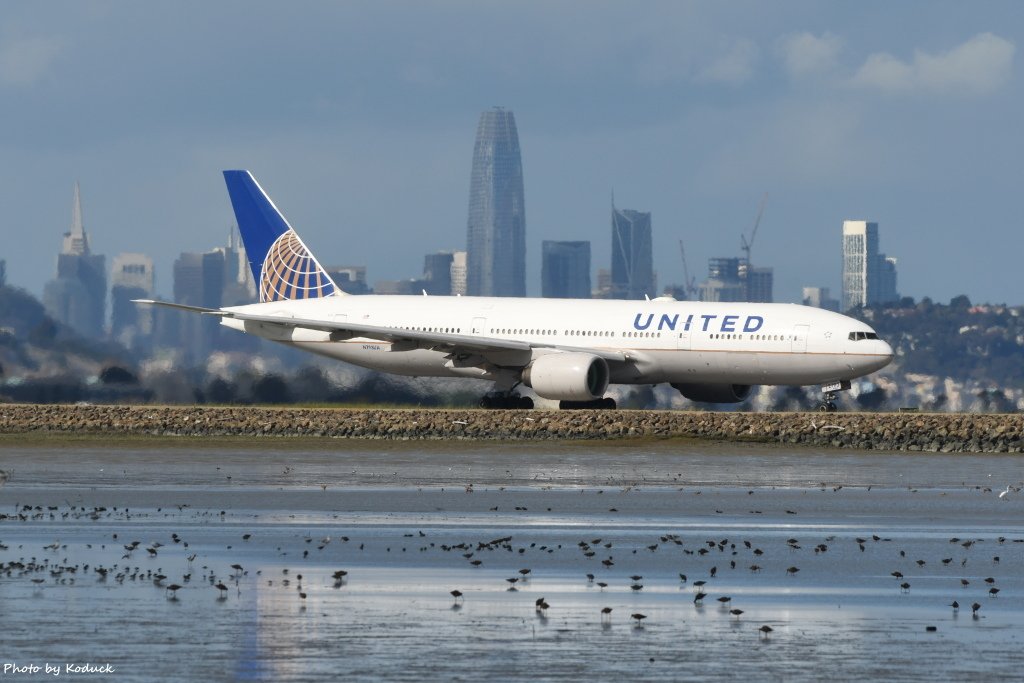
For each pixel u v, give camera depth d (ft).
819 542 378.73
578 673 229.66
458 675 227.40
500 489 511.40
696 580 315.58
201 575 312.91
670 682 224.53
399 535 382.63
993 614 279.08
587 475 569.23
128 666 230.27
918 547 369.91
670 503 469.98
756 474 579.89
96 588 295.48
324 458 647.97
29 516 420.77
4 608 273.75
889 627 266.36
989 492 515.50
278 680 223.10
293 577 312.09
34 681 221.25
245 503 459.73
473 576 316.60
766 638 255.91
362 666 232.32
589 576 314.55
